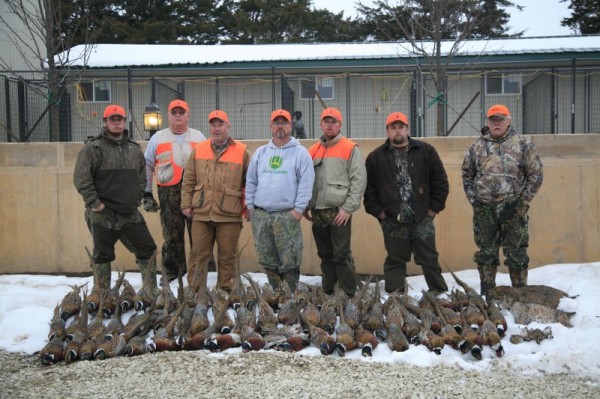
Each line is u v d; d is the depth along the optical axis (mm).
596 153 7441
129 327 5059
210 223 6078
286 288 5598
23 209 7785
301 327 5043
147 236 5992
